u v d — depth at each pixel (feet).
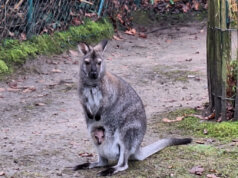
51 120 40.78
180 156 31.07
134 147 29.63
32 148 33.91
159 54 61.41
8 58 54.13
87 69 28.73
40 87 49.85
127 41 66.28
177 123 37.35
